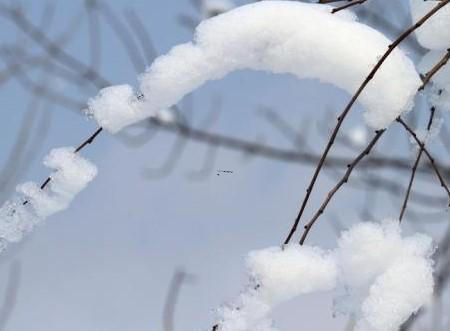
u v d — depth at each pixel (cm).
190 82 253
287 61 253
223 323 249
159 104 253
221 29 253
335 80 252
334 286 250
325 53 252
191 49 253
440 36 257
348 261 251
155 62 253
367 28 253
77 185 255
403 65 251
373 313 249
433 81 261
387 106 251
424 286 250
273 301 249
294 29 252
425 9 257
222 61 253
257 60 253
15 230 254
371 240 251
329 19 252
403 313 249
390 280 250
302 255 250
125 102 253
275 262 249
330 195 251
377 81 251
